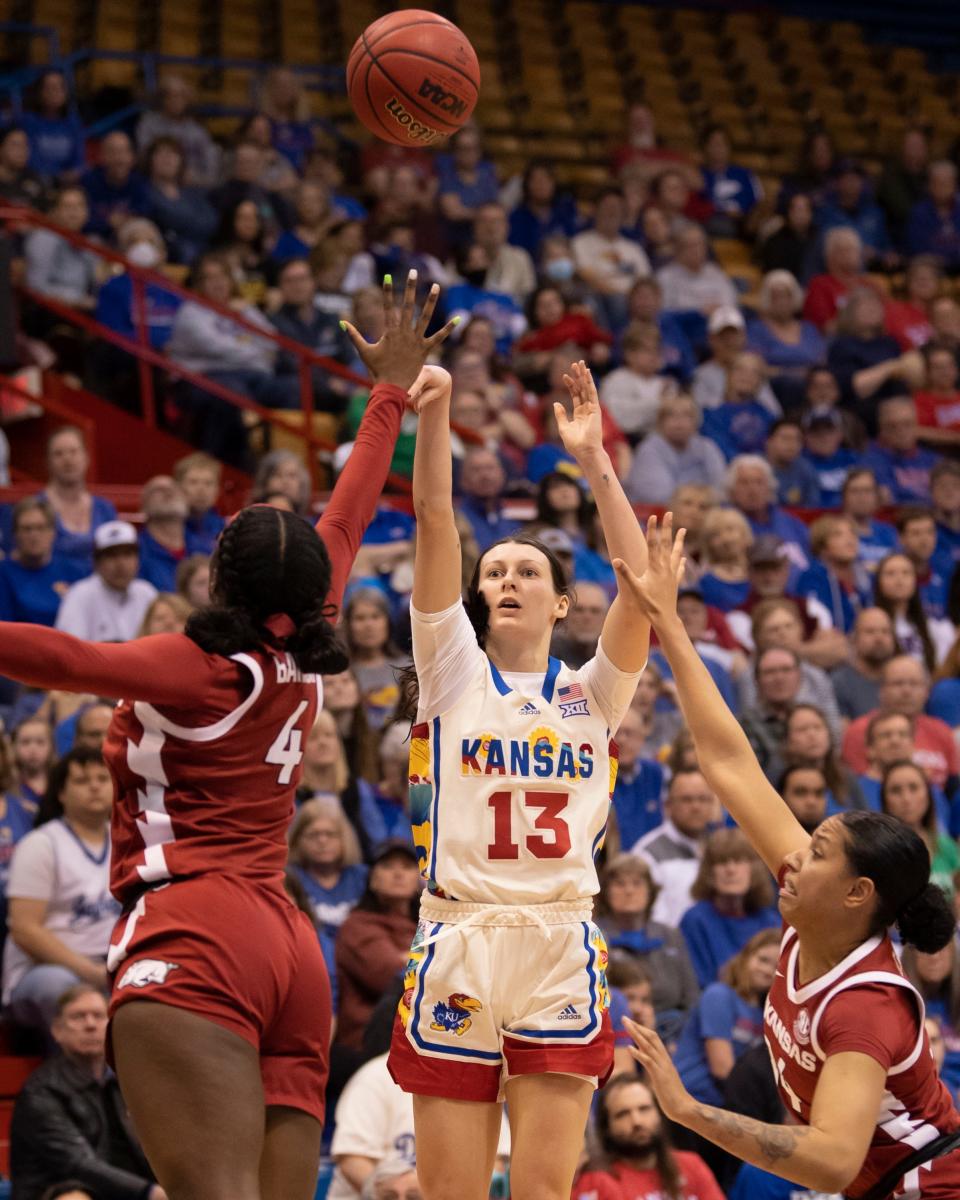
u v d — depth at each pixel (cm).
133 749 495
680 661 581
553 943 564
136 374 1720
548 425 1755
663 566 583
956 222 2455
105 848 1027
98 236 1875
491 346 1803
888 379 1984
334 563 549
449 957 565
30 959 997
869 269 2352
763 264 2309
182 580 1270
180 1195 462
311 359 1644
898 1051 522
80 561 1370
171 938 479
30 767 1112
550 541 1335
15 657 455
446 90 688
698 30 2823
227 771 496
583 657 1310
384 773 1173
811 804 1164
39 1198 884
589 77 2641
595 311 2016
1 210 1578
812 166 2514
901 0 2955
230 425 1662
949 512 1761
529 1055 559
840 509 1778
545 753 577
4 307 1482
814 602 1548
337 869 1074
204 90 2330
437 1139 566
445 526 587
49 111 2062
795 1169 491
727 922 1113
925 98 2809
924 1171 527
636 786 1230
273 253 1928
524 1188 555
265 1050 493
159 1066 467
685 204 2334
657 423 1798
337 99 2377
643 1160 909
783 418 1811
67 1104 900
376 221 2031
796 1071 542
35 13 2331
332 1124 985
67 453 1391
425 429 592
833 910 534
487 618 605
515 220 2178
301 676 513
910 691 1362
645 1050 491
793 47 2839
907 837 536
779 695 1313
